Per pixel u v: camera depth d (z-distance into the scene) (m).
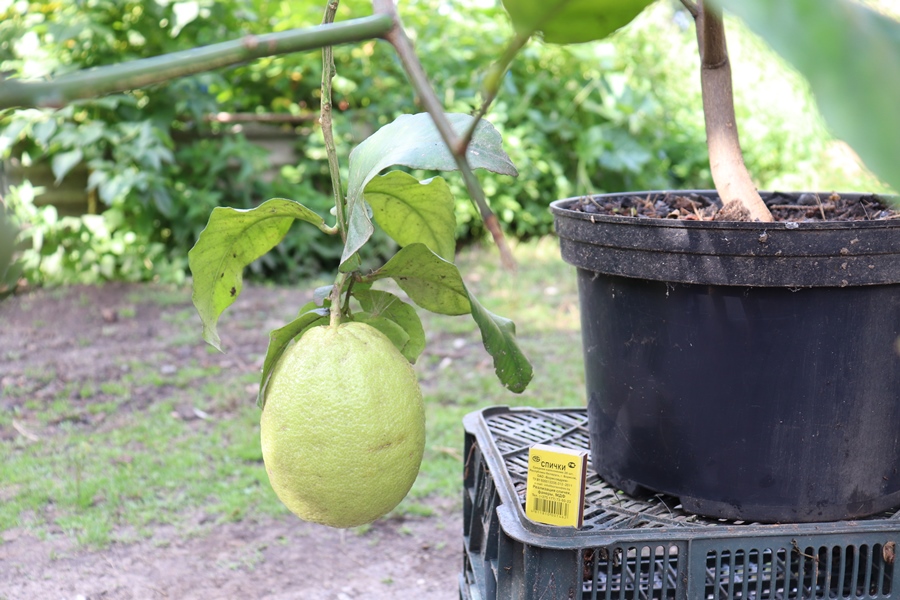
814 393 1.16
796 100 5.23
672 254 1.16
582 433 1.57
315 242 4.80
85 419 3.08
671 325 1.20
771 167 5.58
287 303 4.36
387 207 1.10
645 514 1.23
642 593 1.14
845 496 1.19
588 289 1.35
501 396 3.25
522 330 3.97
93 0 4.28
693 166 5.86
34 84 0.42
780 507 1.19
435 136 0.91
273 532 2.44
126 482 2.64
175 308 4.22
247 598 2.13
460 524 2.51
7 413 3.10
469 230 5.43
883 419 1.19
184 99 4.45
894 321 1.16
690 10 1.36
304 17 4.73
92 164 4.20
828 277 1.10
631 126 5.50
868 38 0.29
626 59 5.80
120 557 2.29
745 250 1.10
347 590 2.17
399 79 5.18
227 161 4.62
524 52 5.42
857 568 1.15
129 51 4.43
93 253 4.48
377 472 0.86
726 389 1.18
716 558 1.13
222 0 4.42
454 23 5.41
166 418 3.09
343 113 5.09
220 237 1.01
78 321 3.99
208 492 2.62
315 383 0.86
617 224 1.21
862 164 0.29
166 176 4.59
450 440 2.92
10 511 2.47
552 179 5.55
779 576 1.22
